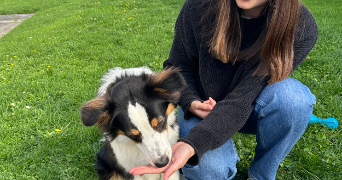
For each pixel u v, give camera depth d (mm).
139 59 1328
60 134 829
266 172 563
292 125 513
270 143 558
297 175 652
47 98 1050
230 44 511
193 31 571
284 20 443
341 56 1197
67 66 1332
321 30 1548
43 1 4566
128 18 2135
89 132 824
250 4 451
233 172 592
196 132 480
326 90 946
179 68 629
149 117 522
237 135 794
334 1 2463
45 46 1718
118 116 530
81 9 3016
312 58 1181
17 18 3617
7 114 948
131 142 601
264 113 525
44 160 743
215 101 600
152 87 542
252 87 517
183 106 592
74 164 728
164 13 2215
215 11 526
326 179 629
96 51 1502
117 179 657
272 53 476
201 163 558
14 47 1805
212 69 568
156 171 467
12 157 755
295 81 542
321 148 712
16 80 1229
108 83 623
